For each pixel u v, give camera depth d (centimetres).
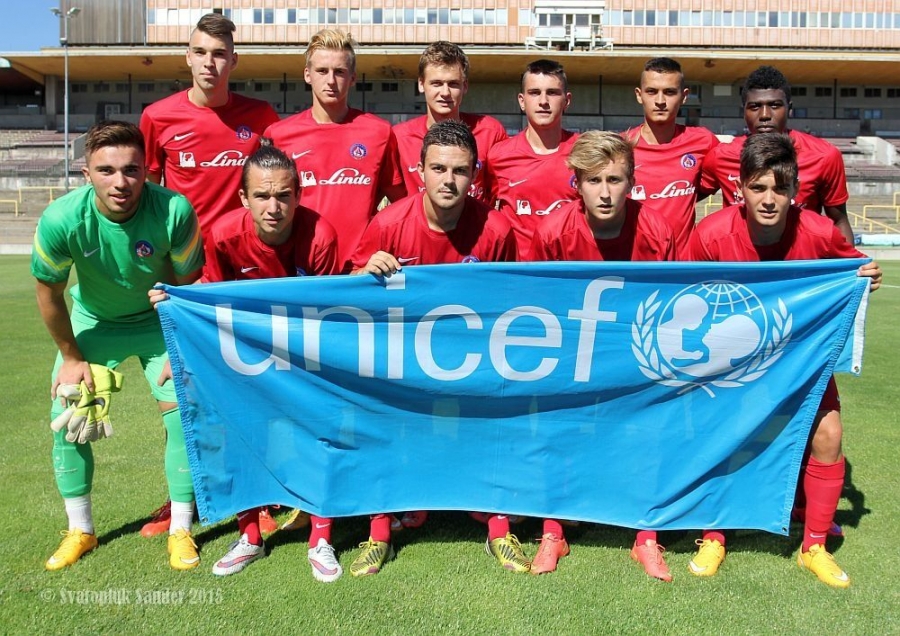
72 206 356
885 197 4081
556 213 418
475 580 350
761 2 5012
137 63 4722
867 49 5025
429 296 375
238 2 5078
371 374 379
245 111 518
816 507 365
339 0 5081
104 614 319
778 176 364
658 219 411
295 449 379
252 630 307
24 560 368
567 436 384
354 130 507
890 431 589
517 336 379
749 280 372
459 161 376
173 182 516
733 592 342
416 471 385
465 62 514
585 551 386
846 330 370
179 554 366
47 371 771
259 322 370
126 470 494
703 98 5000
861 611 325
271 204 374
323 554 362
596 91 5041
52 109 5016
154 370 395
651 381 379
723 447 377
